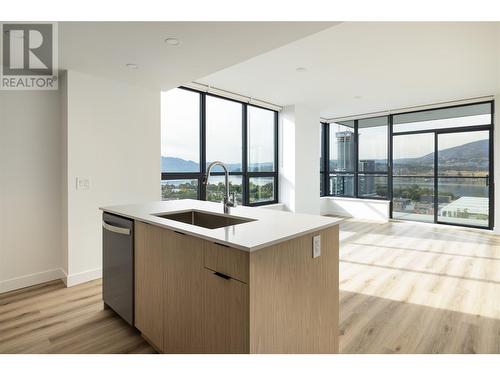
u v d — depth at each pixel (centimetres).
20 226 296
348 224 622
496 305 253
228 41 240
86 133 311
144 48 253
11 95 289
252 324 131
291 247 150
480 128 556
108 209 237
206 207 244
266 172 601
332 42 311
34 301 266
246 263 131
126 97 343
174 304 174
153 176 370
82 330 219
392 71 400
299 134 605
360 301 262
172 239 174
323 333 170
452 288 289
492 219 548
